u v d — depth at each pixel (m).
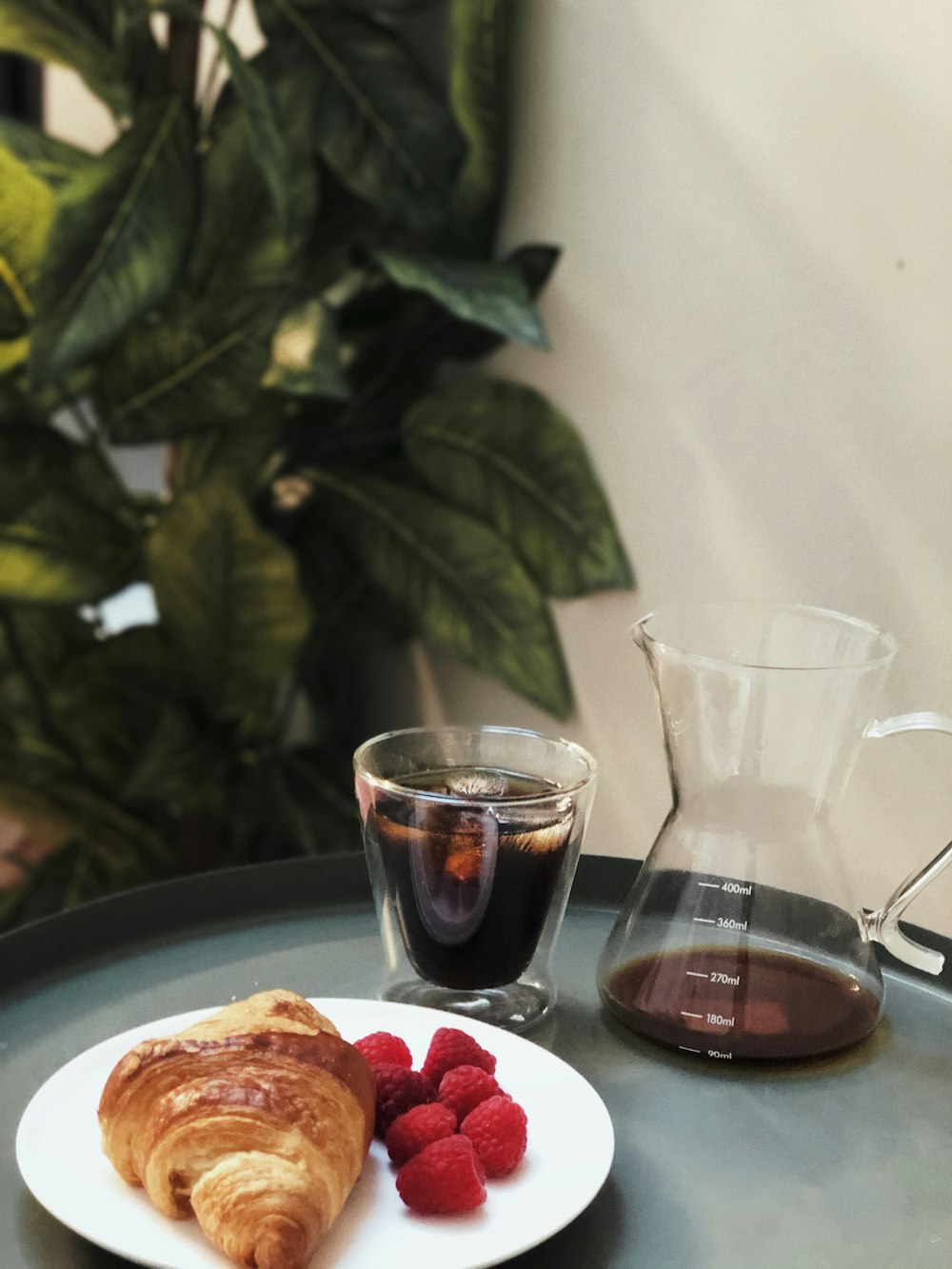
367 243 1.28
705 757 0.65
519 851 0.64
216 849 1.33
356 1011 0.65
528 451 1.16
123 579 1.26
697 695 0.64
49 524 1.24
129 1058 0.56
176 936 0.74
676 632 0.74
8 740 1.33
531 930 0.66
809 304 0.92
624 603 1.12
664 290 1.03
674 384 1.03
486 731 0.70
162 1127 0.53
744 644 0.74
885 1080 0.65
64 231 1.06
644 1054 0.66
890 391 0.87
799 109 0.91
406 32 1.34
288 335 1.17
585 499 1.13
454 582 1.21
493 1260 0.52
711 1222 0.56
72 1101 0.59
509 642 1.19
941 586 0.85
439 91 1.29
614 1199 0.57
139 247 1.08
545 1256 0.54
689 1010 0.64
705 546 1.02
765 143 0.94
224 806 1.28
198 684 1.25
